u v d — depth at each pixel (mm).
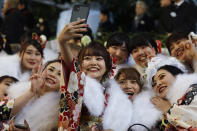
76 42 6766
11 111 5043
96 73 5332
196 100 4910
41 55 6852
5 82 5602
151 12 12312
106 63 5430
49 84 5301
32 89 5168
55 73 5344
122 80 5770
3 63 6691
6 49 7949
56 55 7363
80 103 4824
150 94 5703
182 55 6188
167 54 6863
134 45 6703
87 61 5355
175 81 5434
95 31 9859
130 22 12750
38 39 7613
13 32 9562
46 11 14422
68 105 4785
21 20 9781
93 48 5406
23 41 7996
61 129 4773
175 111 4957
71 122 4773
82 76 4887
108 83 5508
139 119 5367
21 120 5109
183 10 9070
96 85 5133
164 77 5574
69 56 4781
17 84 5492
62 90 4809
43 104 5156
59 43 4711
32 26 11594
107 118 5125
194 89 5035
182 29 8883
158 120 5379
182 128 4848
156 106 5469
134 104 5535
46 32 11406
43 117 5102
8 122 5043
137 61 6699
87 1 13055
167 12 9250
